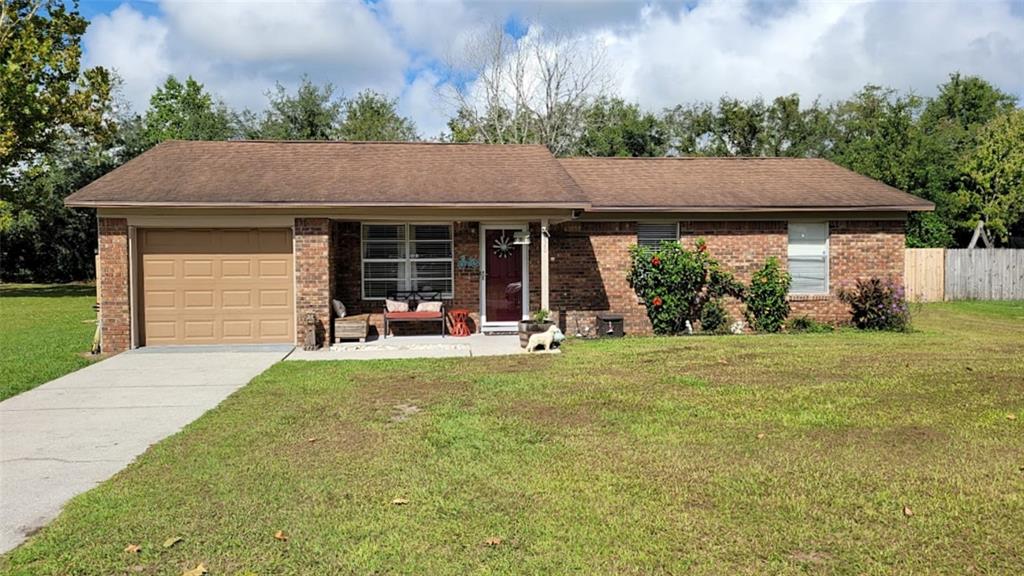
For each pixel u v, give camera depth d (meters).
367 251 15.30
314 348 13.23
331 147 16.86
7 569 4.08
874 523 4.64
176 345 13.69
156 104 49.72
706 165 18.56
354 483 5.49
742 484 5.39
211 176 14.33
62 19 29.73
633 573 4.00
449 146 17.47
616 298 15.99
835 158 32.72
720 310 15.95
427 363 11.48
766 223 16.28
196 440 6.80
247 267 13.85
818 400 8.27
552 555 4.21
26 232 37.31
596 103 39.00
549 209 14.00
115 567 4.10
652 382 9.52
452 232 15.48
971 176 29.44
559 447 6.42
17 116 27.84
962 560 4.11
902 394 8.57
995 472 5.60
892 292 16.16
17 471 5.99
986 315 20.56
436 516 4.82
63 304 25.36
